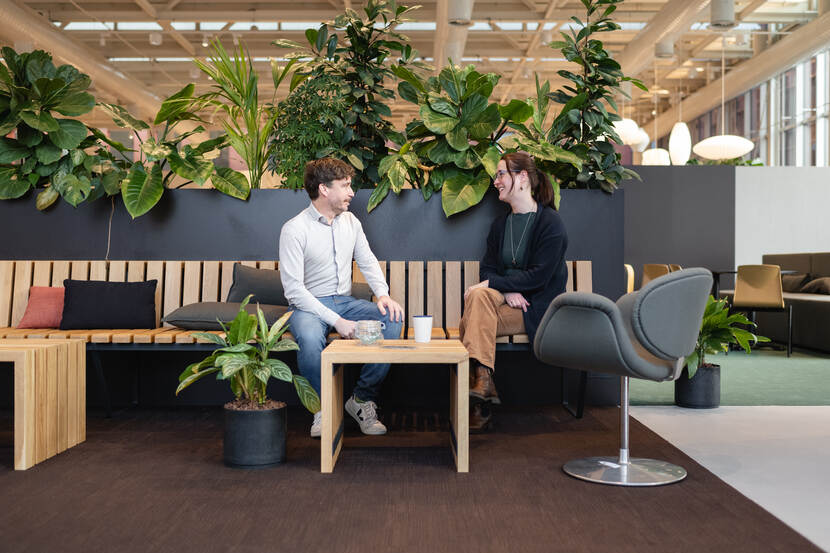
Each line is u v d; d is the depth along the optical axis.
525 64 13.27
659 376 2.48
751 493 2.41
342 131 4.07
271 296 3.69
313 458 2.87
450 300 3.90
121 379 4.05
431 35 11.77
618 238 4.03
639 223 9.65
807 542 1.97
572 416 3.72
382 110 4.20
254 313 3.44
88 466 2.74
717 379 3.93
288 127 4.01
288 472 2.66
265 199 4.03
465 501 2.32
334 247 3.37
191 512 2.21
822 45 9.59
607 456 2.89
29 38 9.23
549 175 4.03
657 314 2.40
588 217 4.03
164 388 4.05
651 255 9.66
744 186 9.69
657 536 2.01
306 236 3.31
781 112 12.48
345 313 3.40
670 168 9.64
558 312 2.55
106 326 3.64
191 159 4.02
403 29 11.46
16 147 3.98
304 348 3.13
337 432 2.88
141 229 4.05
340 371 2.98
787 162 12.34
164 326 3.89
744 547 1.93
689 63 13.41
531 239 3.41
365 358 2.64
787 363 5.95
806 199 9.68
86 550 1.90
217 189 4.02
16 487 2.47
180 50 12.42
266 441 2.73
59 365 2.94
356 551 1.89
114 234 4.05
